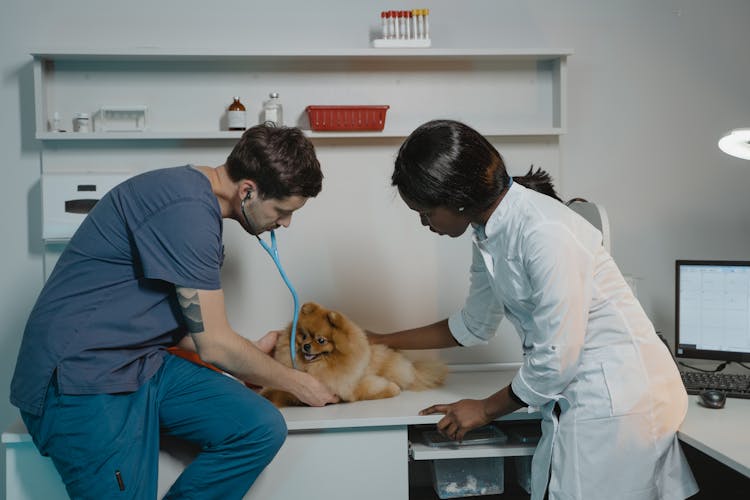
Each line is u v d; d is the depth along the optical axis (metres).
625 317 1.31
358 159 1.96
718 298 1.81
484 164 1.22
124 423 1.27
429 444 1.55
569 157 2.06
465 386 1.77
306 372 1.58
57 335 1.25
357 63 1.96
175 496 1.34
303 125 1.96
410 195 1.24
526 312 1.35
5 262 1.90
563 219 1.27
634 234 2.09
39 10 1.88
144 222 1.25
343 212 1.97
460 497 1.75
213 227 1.27
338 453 1.49
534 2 2.03
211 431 1.34
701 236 2.08
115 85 1.90
